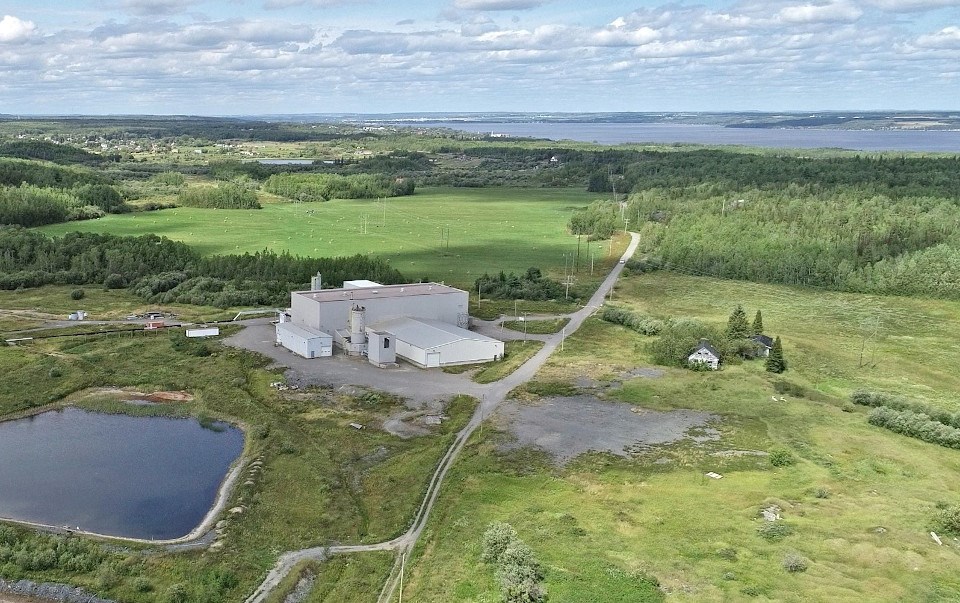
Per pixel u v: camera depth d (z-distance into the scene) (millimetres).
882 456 91375
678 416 104062
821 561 66875
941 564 66188
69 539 70688
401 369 124312
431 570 66125
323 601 63312
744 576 64438
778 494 80875
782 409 107125
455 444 94188
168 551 69500
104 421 105312
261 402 109938
